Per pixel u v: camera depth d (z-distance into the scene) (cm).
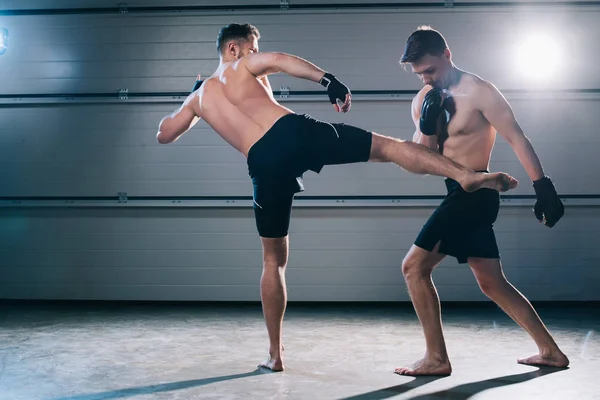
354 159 299
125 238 613
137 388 289
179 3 612
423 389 281
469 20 596
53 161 616
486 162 308
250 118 309
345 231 602
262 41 606
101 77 614
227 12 608
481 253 308
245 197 605
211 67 608
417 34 305
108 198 612
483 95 300
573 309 566
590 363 334
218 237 608
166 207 609
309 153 298
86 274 614
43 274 616
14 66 619
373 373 316
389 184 598
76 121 615
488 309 566
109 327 473
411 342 410
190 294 608
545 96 592
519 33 594
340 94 290
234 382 299
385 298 598
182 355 368
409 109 598
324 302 602
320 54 603
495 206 307
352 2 602
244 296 606
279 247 319
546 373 310
